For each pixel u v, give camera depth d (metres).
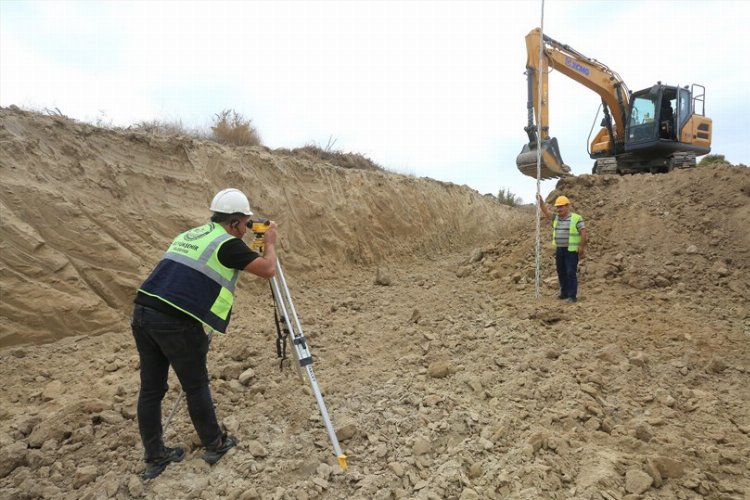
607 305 6.74
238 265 3.05
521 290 7.92
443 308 7.04
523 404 4.09
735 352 5.19
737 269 7.57
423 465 3.29
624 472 3.21
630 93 12.19
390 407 4.04
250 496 2.90
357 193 10.95
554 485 3.06
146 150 7.33
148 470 3.11
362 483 3.04
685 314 6.39
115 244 6.08
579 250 7.04
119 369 4.74
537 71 10.38
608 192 10.16
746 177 8.98
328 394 4.27
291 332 3.41
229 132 10.30
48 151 6.20
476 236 14.80
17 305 5.07
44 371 4.60
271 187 9.09
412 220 12.27
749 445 3.58
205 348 3.12
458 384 4.48
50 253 5.47
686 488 3.12
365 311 7.11
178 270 2.96
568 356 5.02
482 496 2.93
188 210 7.28
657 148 11.73
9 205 5.45
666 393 4.31
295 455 3.35
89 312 5.47
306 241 9.27
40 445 3.48
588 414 3.93
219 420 3.82
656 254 8.18
